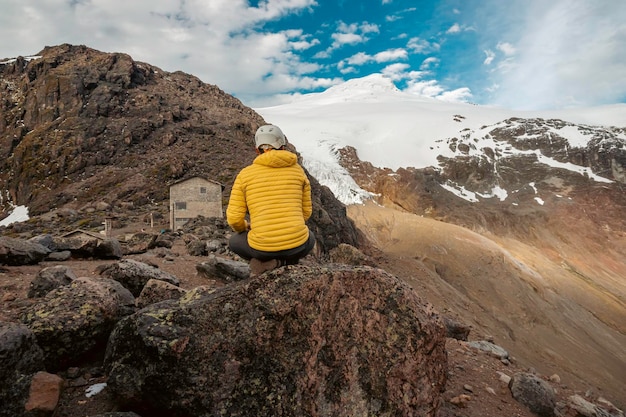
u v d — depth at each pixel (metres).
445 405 5.17
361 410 3.31
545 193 144.00
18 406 3.14
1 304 5.29
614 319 87.31
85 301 4.30
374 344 3.61
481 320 66.44
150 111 84.25
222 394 3.12
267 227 3.53
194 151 67.56
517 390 5.87
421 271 77.62
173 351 3.19
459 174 156.25
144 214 38.25
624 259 116.12
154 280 5.45
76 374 3.92
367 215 122.00
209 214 31.44
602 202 136.25
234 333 3.35
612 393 50.56
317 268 3.81
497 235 123.62
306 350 3.36
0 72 98.88
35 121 81.31
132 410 3.37
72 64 94.69
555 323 77.31
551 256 115.38
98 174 62.28
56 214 35.81
